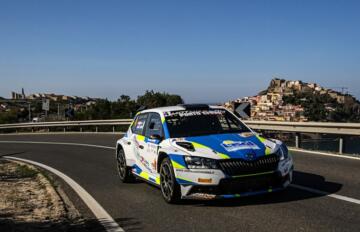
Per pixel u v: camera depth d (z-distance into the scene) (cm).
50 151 1919
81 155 1659
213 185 617
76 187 942
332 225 541
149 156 792
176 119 779
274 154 640
